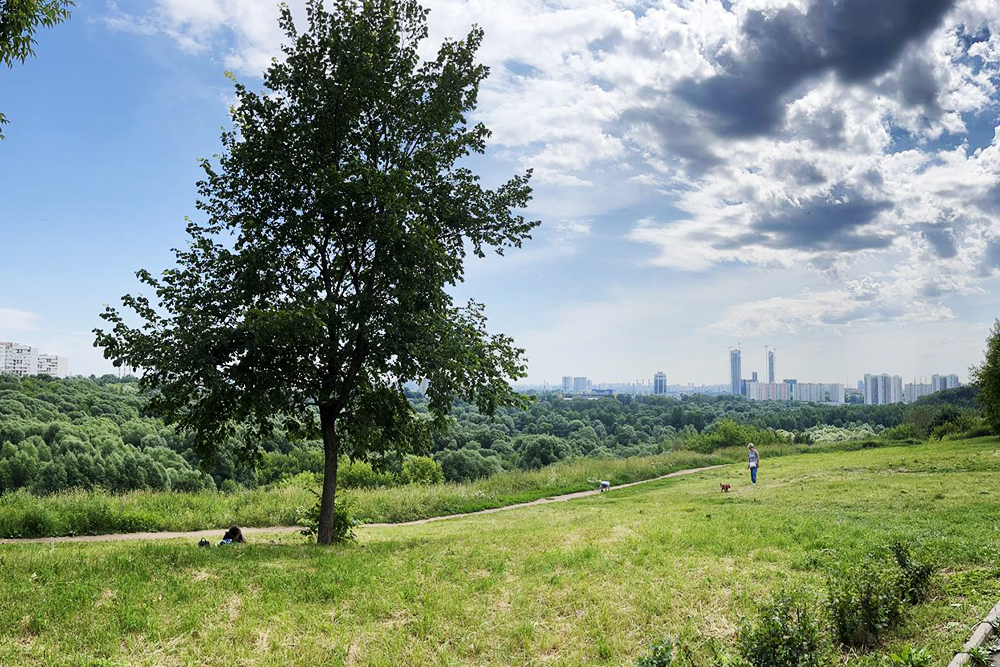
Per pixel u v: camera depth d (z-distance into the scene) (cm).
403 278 1300
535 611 820
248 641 711
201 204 1422
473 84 1556
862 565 816
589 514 2062
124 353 1244
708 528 1392
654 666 560
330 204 1262
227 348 1250
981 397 4400
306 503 2339
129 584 866
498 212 1539
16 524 1781
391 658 680
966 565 939
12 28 877
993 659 588
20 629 708
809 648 571
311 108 1402
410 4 1527
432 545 1334
